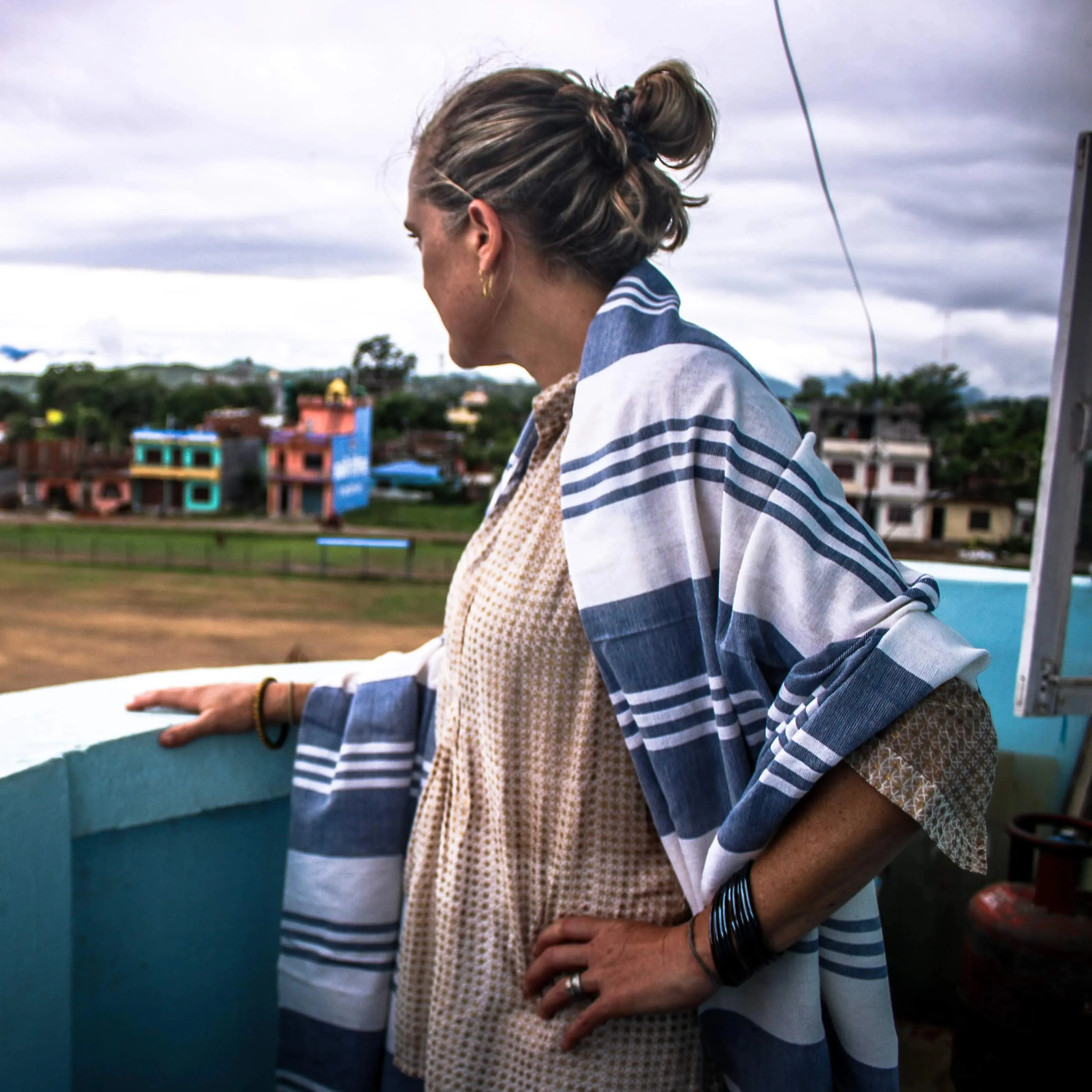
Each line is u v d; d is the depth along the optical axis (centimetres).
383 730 104
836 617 66
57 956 96
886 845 66
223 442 6284
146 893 109
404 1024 92
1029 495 4569
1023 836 151
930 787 63
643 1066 79
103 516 6138
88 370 7619
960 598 210
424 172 83
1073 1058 143
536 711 80
